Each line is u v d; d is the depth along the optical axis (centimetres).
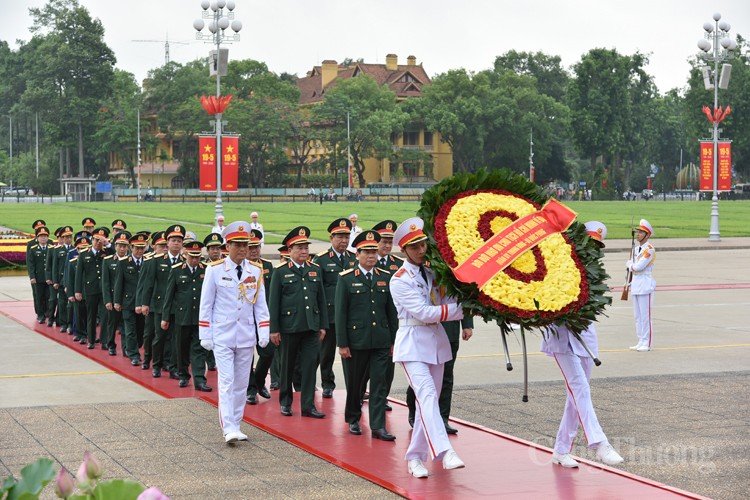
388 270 1098
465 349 1609
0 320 2070
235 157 3594
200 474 836
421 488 791
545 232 841
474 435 988
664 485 797
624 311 2153
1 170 12912
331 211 7325
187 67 11175
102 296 1648
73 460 879
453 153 11169
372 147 10619
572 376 857
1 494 318
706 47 4453
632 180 14200
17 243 3253
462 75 11112
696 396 1182
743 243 4459
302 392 1102
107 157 12200
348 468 857
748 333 1802
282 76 13300
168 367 1384
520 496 771
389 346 995
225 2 3575
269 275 1348
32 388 1284
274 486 798
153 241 1428
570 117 11431
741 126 10969
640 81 12094
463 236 823
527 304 800
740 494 777
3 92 14462
